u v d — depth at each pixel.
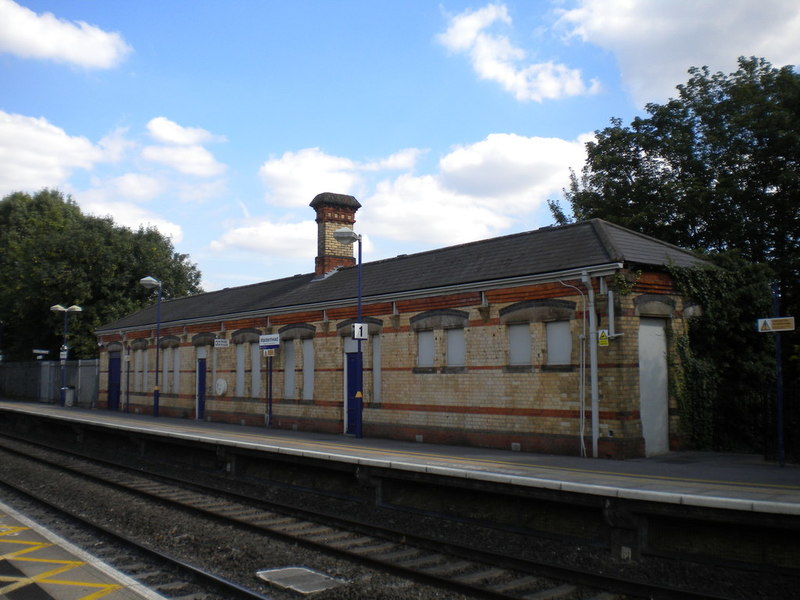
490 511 10.88
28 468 18.91
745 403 15.15
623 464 12.60
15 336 52.59
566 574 8.27
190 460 18.84
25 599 7.54
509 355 15.99
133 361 32.84
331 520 11.48
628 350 13.95
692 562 8.55
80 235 44.47
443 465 12.30
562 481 9.73
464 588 7.95
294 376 22.44
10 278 48.75
